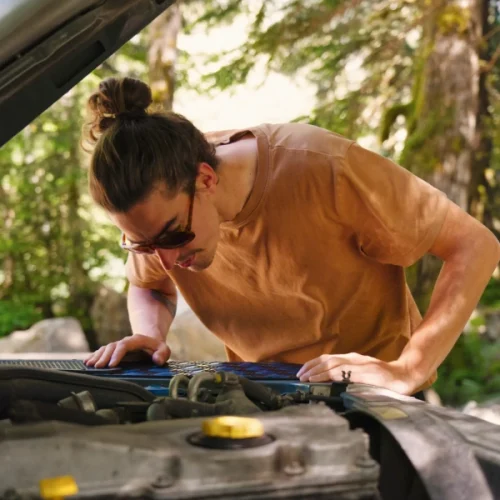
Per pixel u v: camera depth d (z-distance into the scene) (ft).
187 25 24.73
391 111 21.43
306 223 6.46
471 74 20.29
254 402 4.76
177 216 5.66
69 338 24.35
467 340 22.29
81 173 29.71
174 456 3.27
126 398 4.83
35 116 5.04
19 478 3.20
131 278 8.02
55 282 30.27
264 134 6.56
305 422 3.67
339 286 6.89
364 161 6.29
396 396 5.01
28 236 30.66
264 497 3.27
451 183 19.93
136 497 3.20
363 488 3.42
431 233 6.49
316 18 20.71
